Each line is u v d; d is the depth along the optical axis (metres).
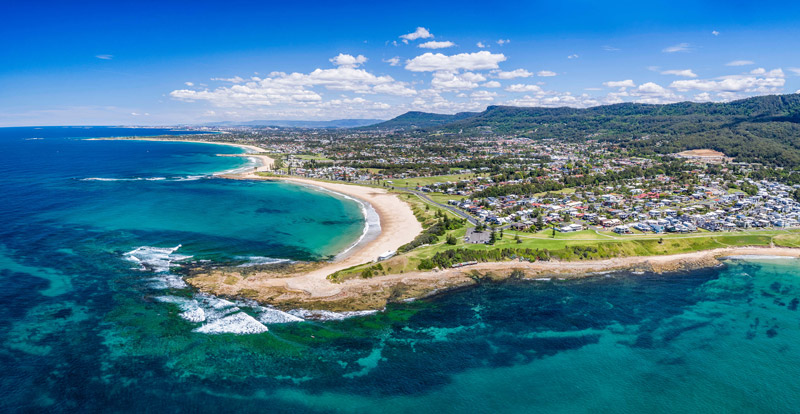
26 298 120.69
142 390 86.12
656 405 86.19
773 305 128.50
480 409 84.31
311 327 111.25
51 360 93.94
